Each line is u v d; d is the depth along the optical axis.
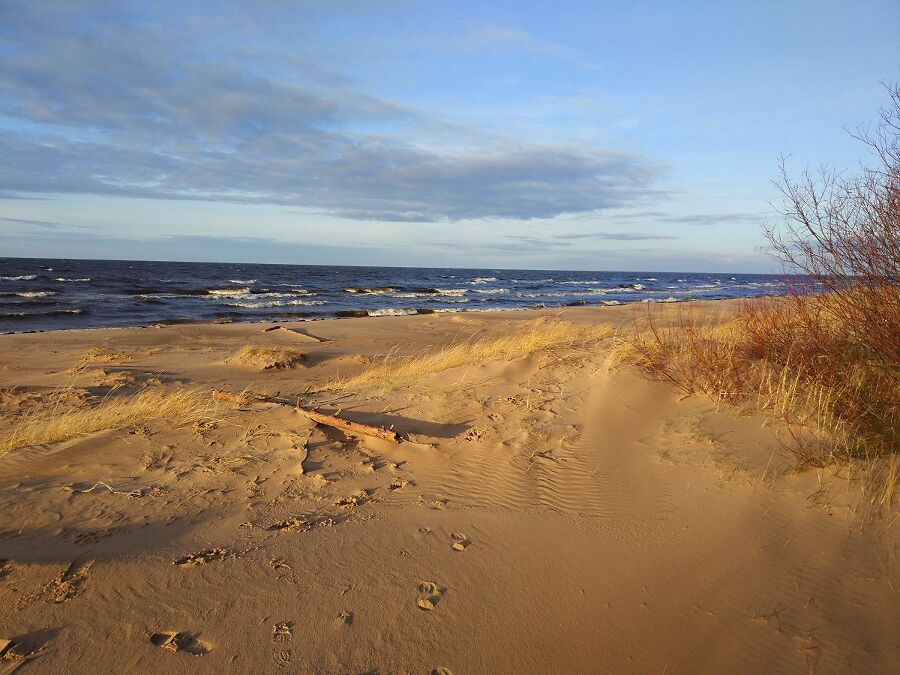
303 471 4.71
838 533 3.15
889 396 3.91
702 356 5.72
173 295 40.78
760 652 2.50
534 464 4.57
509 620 2.81
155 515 3.96
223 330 19.73
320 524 3.78
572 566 3.22
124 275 65.81
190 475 4.69
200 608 2.87
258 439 5.45
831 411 4.09
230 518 3.90
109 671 2.46
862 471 3.51
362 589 3.05
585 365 6.91
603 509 3.82
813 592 2.80
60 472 4.80
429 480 4.52
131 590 3.00
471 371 7.49
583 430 5.07
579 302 44.06
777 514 3.38
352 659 2.56
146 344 16.59
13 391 9.72
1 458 5.11
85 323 24.72
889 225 3.99
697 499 3.69
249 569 3.21
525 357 7.66
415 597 2.98
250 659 2.54
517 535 3.58
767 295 6.38
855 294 4.32
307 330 20.06
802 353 4.76
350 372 12.77
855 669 2.36
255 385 11.02
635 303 35.38
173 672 2.46
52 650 2.57
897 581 2.77
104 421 6.07
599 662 2.54
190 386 10.82
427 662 2.55
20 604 2.86
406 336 19.00
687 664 2.49
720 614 2.75
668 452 4.36
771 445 4.08
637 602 2.89
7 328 22.64
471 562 3.30
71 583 3.04
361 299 43.97
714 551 3.19
